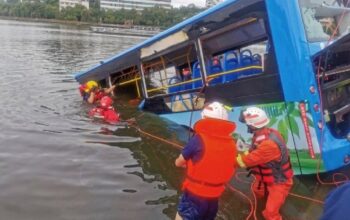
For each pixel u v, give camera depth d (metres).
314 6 7.09
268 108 7.23
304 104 6.61
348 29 7.65
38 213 5.61
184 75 10.16
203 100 8.89
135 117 10.80
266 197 6.25
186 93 9.50
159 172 7.23
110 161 7.66
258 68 7.80
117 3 134.88
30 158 7.60
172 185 6.70
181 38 9.09
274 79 7.05
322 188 6.71
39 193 6.20
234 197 6.28
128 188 6.53
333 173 7.10
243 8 7.44
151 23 105.88
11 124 9.67
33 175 6.83
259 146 5.55
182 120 9.87
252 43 9.11
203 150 4.73
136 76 12.21
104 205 5.92
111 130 9.64
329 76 7.45
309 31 6.87
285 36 6.70
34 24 92.88
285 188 5.59
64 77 16.94
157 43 9.94
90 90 12.19
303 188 6.68
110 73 12.61
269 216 5.57
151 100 10.99
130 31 79.69
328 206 2.08
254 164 5.62
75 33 64.19
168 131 9.62
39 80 15.80
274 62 7.00
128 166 7.46
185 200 4.91
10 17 117.50
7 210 5.64
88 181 6.72
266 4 6.89
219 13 7.95
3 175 6.77
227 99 8.12
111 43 44.12
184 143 8.80
